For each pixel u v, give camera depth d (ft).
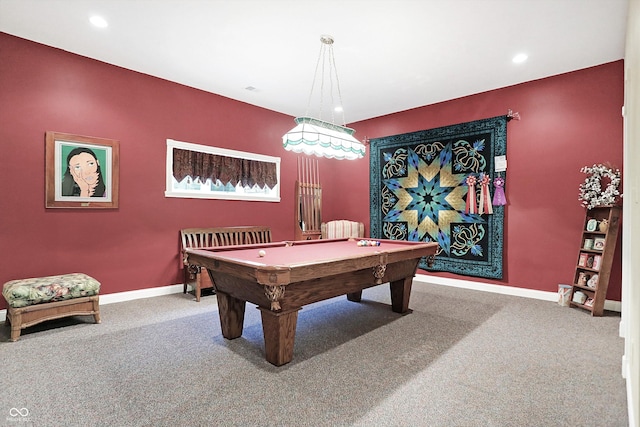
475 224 14.97
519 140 13.78
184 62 12.01
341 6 8.67
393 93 15.01
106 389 6.40
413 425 5.40
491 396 6.23
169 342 8.73
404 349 8.37
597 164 11.96
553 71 12.58
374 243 11.62
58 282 9.60
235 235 15.46
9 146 10.24
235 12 8.97
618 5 8.45
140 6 8.75
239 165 15.93
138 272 12.92
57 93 11.05
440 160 16.06
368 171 19.06
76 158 11.39
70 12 9.02
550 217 13.04
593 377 6.93
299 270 6.88
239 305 9.09
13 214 10.33
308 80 13.55
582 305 11.62
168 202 13.67
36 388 6.41
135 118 12.75
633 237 6.08
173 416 5.57
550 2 8.39
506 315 11.12
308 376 6.98
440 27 9.61
